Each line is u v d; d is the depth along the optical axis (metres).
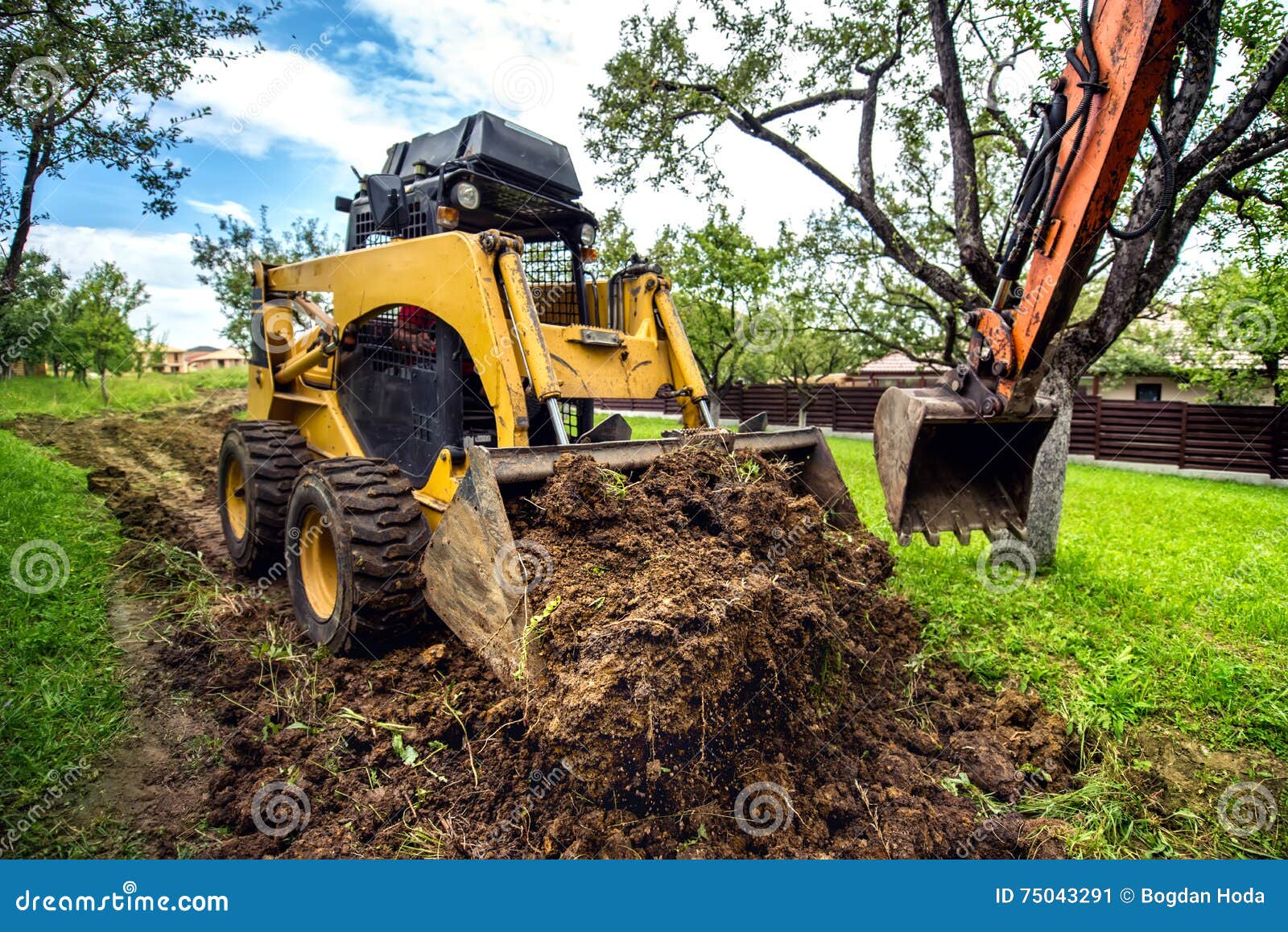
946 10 5.39
